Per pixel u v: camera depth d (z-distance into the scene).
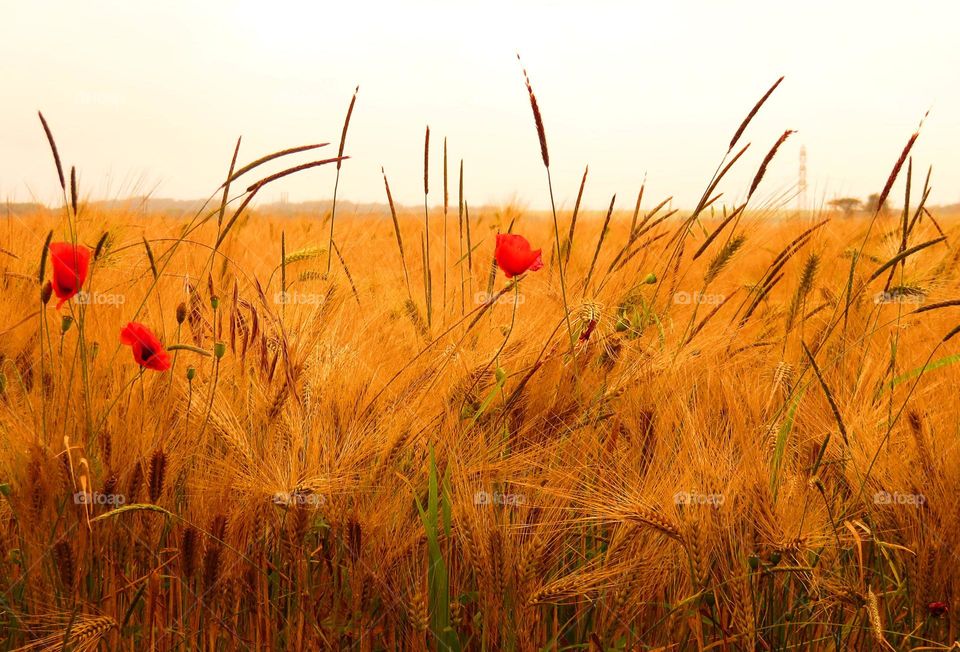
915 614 1.73
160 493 1.69
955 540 1.70
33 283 2.82
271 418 1.86
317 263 3.14
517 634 1.61
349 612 1.74
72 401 1.98
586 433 2.02
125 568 1.78
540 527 1.65
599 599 1.72
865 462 1.86
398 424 1.89
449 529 1.66
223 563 1.63
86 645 1.54
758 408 2.05
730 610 1.72
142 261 3.05
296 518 1.62
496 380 2.11
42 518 1.69
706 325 2.70
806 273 2.84
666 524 1.60
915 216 2.52
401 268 4.06
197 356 2.23
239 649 1.71
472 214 6.60
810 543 1.65
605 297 2.74
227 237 4.03
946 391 2.28
